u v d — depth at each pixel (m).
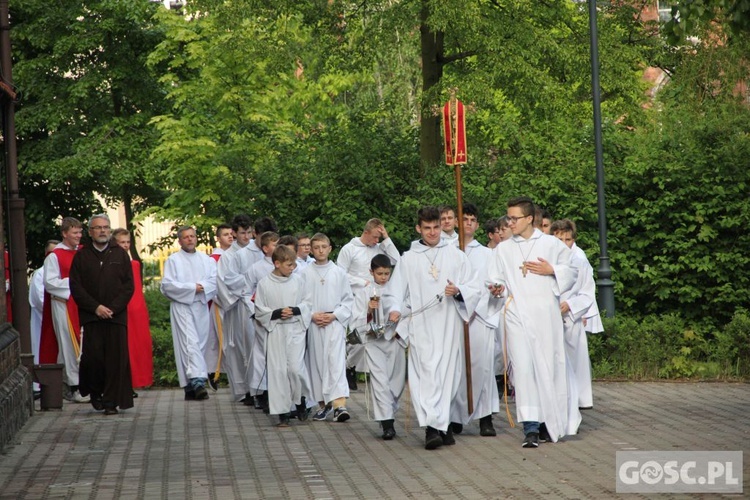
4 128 13.20
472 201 17.67
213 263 14.52
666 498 7.57
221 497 8.00
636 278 17.12
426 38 20.56
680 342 15.09
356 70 21.83
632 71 21.52
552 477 8.45
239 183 18.53
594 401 12.81
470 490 8.05
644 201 16.95
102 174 28.66
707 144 17.30
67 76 29.59
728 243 16.92
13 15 28.61
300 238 13.84
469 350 10.33
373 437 10.75
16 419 11.20
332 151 18.48
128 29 28.16
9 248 13.20
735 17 10.76
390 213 18.31
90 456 9.85
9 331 12.13
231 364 13.66
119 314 12.48
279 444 10.40
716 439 9.95
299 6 20.98
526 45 19.39
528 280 10.22
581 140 18.09
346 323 12.02
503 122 18.98
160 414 12.62
